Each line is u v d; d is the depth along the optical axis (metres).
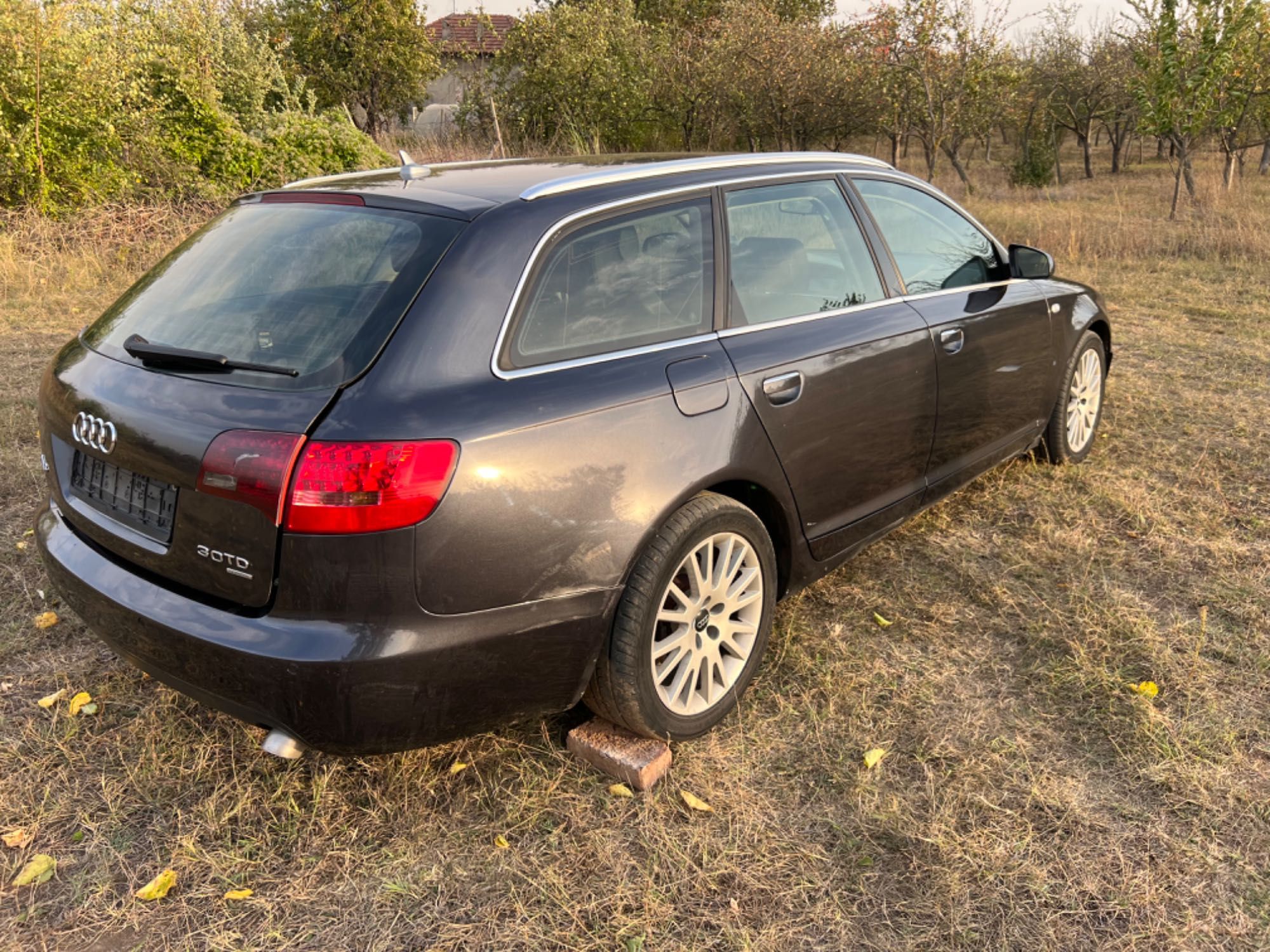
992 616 3.33
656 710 2.48
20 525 4.05
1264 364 6.56
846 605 3.42
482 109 21.58
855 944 2.00
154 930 2.05
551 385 2.22
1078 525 4.02
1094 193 21.62
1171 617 3.29
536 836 2.32
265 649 1.99
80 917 2.08
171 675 2.20
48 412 2.58
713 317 2.66
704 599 2.59
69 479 2.54
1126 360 6.75
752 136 21.75
